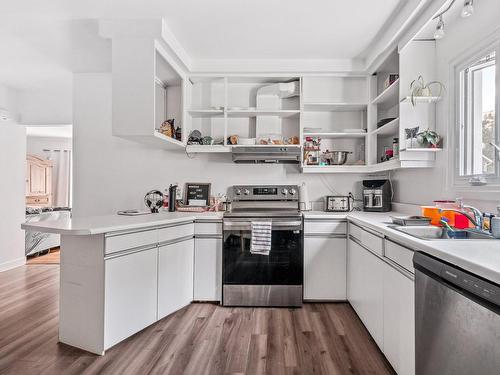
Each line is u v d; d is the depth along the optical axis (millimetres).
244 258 3027
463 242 1537
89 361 2041
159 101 3465
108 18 2605
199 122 3770
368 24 2668
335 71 3396
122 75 2707
